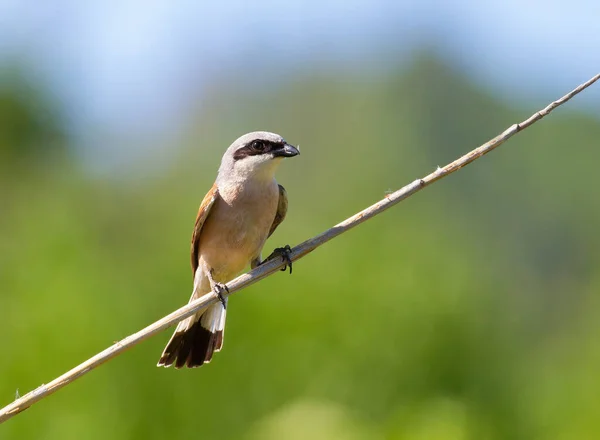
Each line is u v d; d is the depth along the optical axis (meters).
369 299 14.18
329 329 13.73
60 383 6.59
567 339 18.14
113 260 14.77
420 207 23.12
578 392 13.95
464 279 15.23
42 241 14.07
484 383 14.19
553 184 32.44
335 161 35.00
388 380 13.52
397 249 15.26
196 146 29.17
